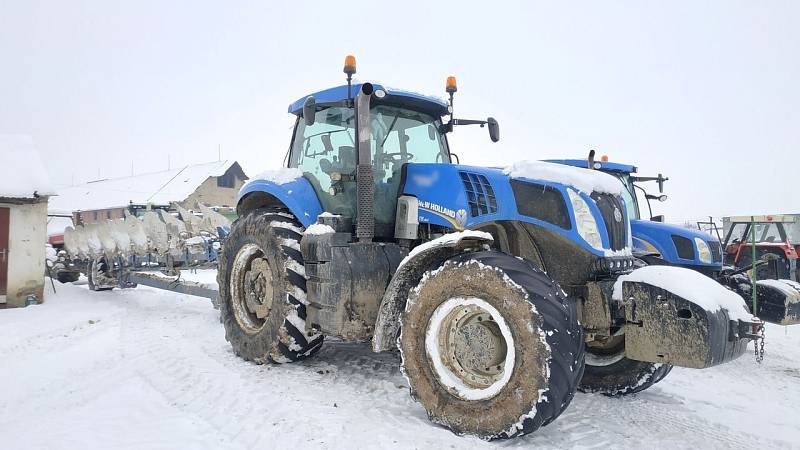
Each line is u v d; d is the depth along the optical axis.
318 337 4.22
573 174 3.50
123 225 8.27
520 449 2.70
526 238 3.65
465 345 3.02
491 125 4.87
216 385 3.75
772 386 4.55
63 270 10.93
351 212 4.21
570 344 2.67
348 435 2.82
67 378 4.16
